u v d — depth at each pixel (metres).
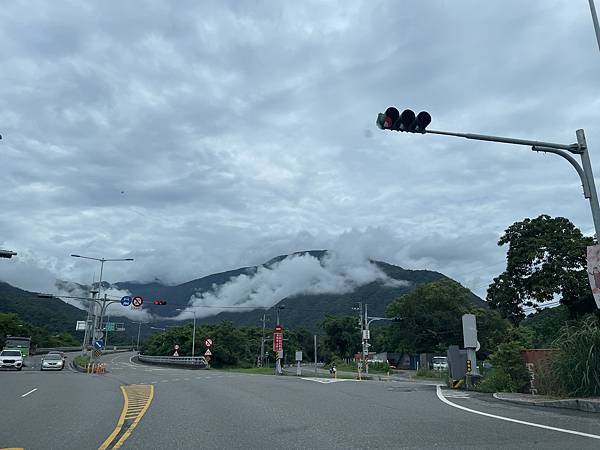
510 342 18.33
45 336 122.88
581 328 13.69
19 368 45.66
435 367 68.56
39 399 17.17
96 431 10.43
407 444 8.46
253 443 8.85
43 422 11.79
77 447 8.81
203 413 12.89
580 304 28.03
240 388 20.75
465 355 20.86
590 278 13.47
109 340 182.62
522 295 29.73
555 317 32.00
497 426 10.07
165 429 10.50
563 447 8.03
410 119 13.36
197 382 25.05
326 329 117.94
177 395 17.92
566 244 28.17
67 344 135.12
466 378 19.67
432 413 12.13
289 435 9.54
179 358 60.03
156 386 22.47
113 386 22.84
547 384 14.80
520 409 12.67
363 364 76.50
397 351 89.56
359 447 8.31
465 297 81.94
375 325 147.25
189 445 8.78
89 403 15.79
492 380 18.03
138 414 12.90
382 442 8.67
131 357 94.81
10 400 16.88
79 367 48.25
